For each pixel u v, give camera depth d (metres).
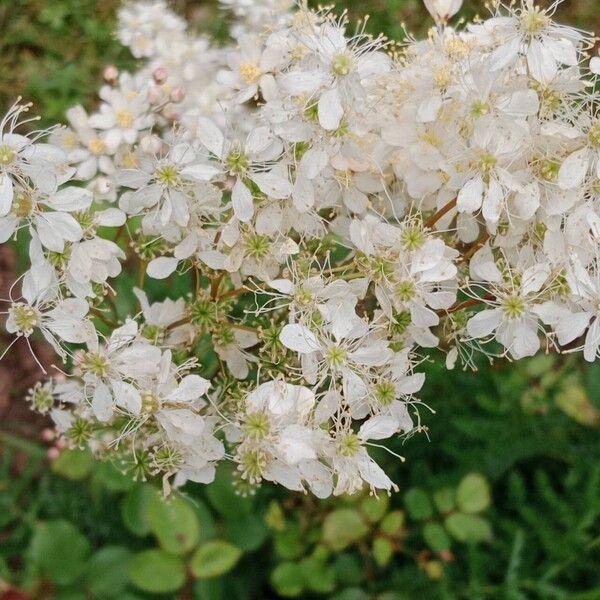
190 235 0.10
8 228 0.09
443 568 0.17
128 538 0.18
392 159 0.10
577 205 0.09
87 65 0.22
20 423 0.20
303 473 0.09
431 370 0.17
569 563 0.17
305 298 0.09
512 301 0.09
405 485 0.18
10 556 0.18
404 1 0.23
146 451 0.10
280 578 0.15
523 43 0.09
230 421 0.09
